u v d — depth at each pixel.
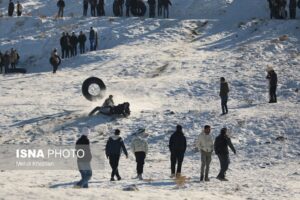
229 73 69.88
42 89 68.75
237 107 59.25
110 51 82.69
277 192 32.78
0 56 81.12
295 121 52.91
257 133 51.19
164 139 51.44
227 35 85.62
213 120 54.75
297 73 67.81
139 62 76.88
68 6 102.88
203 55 78.38
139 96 64.31
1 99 64.94
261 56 75.12
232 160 45.12
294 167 41.78
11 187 29.36
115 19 93.56
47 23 94.62
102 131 54.25
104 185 35.38
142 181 37.19
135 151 38.25
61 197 26.39
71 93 66.44
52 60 76.31
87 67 77.62
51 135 54.06
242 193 32.53
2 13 103.00
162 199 27.86
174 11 97.81
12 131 55.12
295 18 88.75
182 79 68.75
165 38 86.81
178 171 38.97
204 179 37.41
